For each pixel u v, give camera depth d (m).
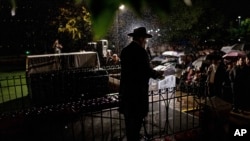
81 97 8.20
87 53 9.51
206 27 28.64
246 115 6.60
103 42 13.61
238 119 6.32
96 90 8.39
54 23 18.23
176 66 15.10
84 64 9.44
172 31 25.30
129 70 4.08
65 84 8.15
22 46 24.61
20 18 19.69
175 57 19.80
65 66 9.16
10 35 23.33
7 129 5.19
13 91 11.70
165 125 5.65
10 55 26.12
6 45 24.95
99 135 5.32
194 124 5.75
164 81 7.77
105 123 5.93
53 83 8.05
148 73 4.08
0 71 21.28
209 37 30.84
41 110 5.30
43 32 20.84
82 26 15.56
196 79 9.77
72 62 9.26
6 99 9.88
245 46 20.58
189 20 23.11
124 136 5.21
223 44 30.86
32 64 8.76
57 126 5.48
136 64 4.02
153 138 4.92
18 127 5.31
